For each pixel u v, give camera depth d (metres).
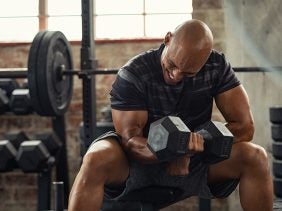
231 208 4.31
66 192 4.31
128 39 4.68
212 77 2.19
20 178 4.71
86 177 1.99
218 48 4.27
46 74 3.56
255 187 2.10
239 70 3.52
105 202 3.29
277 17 3.78
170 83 2.13
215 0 4.28
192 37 1.97
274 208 3.03
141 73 2.14
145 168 2.12
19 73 3.76
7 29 4.93
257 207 2.11
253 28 3.99
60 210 3.02
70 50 3.98
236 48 4.15
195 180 2.18
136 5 4.84
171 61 2.02
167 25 4.81
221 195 2.28
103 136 2.14
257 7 3.94
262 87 4.02
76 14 4.88
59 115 3.85
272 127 3.46
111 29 4.86
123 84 2.14
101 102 4.69
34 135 4.34
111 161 2.03
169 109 2.18
